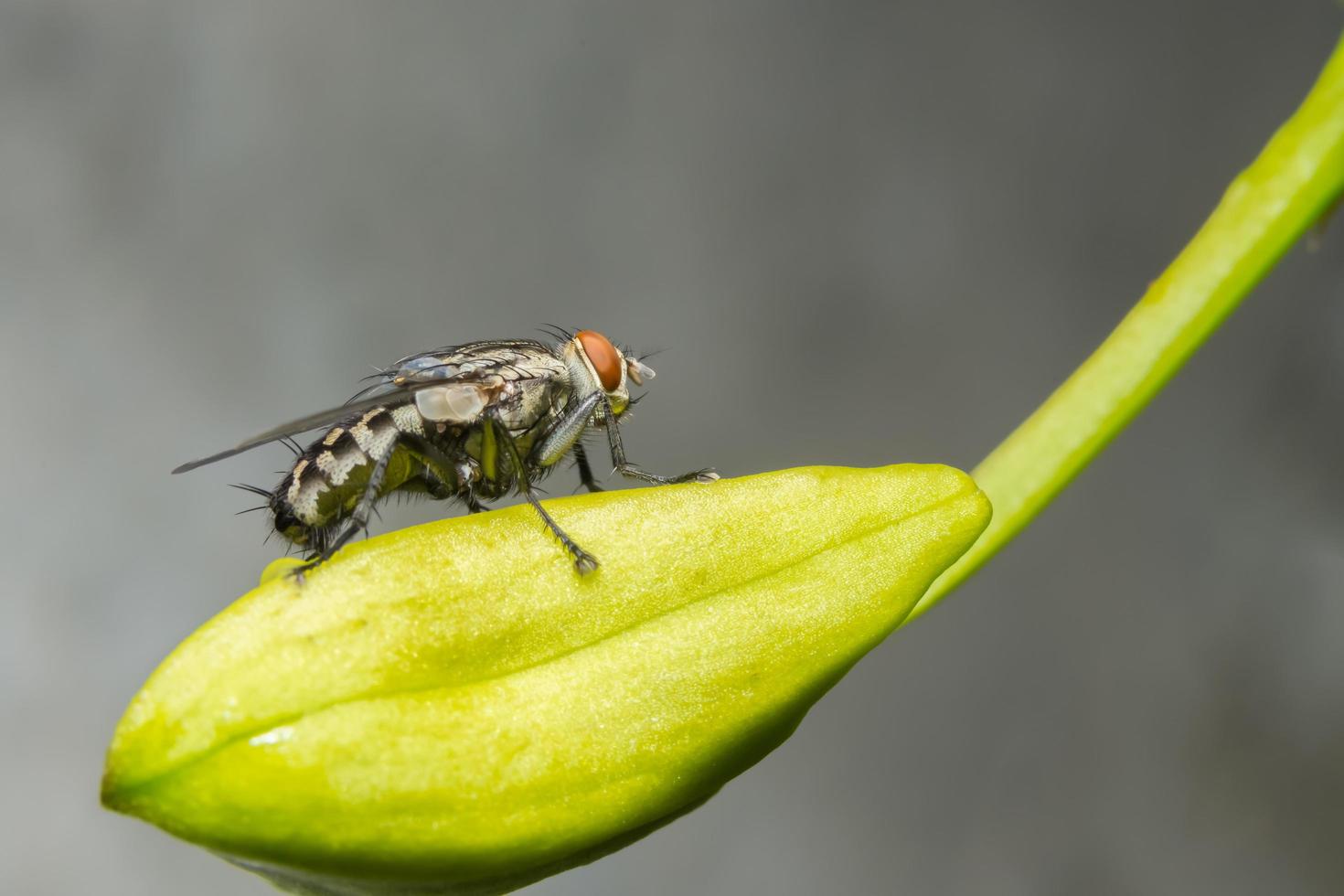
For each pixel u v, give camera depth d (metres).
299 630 0.08
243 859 0.08
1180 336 0.08
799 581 0.08
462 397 0.09
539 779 0.08
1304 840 0.13
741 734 0.08
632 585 0.08
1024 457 0.08
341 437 0.09
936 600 0.08
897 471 0.08
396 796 0.08
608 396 0.09
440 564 0.08
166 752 0.08
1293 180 0.08
